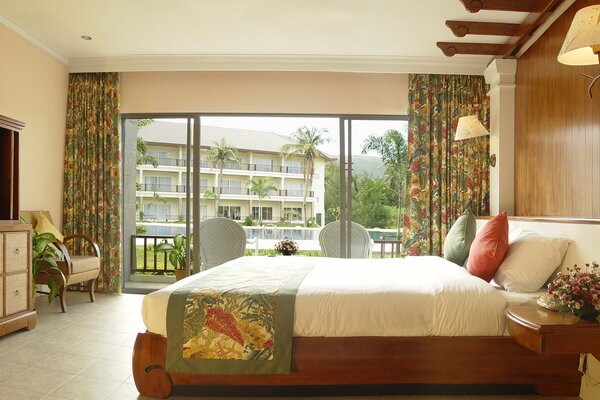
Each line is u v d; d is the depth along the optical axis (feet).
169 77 15.29
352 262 10.31
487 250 8.06
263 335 6.55
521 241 8.23
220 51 13.93
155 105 15.29
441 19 11.55
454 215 14.38
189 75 15.25
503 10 10.30
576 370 6.68
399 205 15.43
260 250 16.33
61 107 14.79
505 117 12.94
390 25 11.91
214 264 15.34
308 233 16.03
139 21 11.87
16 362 8.22
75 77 15.20
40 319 11.41
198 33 12.60
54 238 12.02
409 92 14.61
